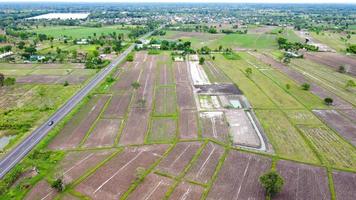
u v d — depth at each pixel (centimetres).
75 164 5622
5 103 8800
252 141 6538
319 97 9350
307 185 5019
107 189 4903
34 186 4988
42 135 6725
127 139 6612
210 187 4950
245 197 4719
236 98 9262
